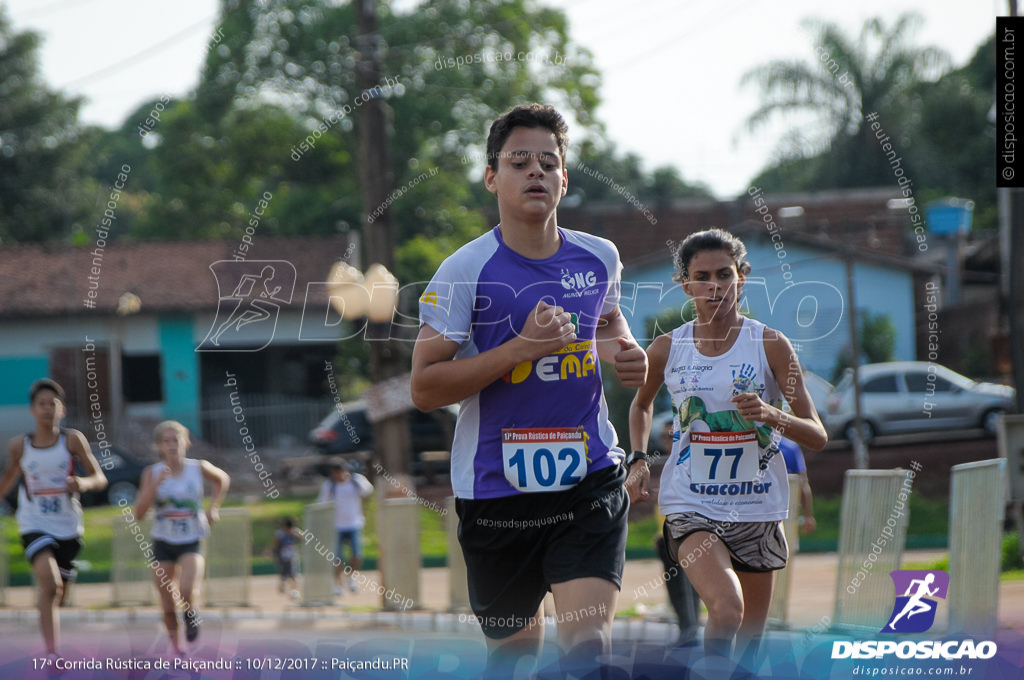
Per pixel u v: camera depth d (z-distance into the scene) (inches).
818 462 2054.6
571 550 435.2
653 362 542.3
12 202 4680.1
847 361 1982.0
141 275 2851.9
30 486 814.5
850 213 2721.5
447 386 418.6
